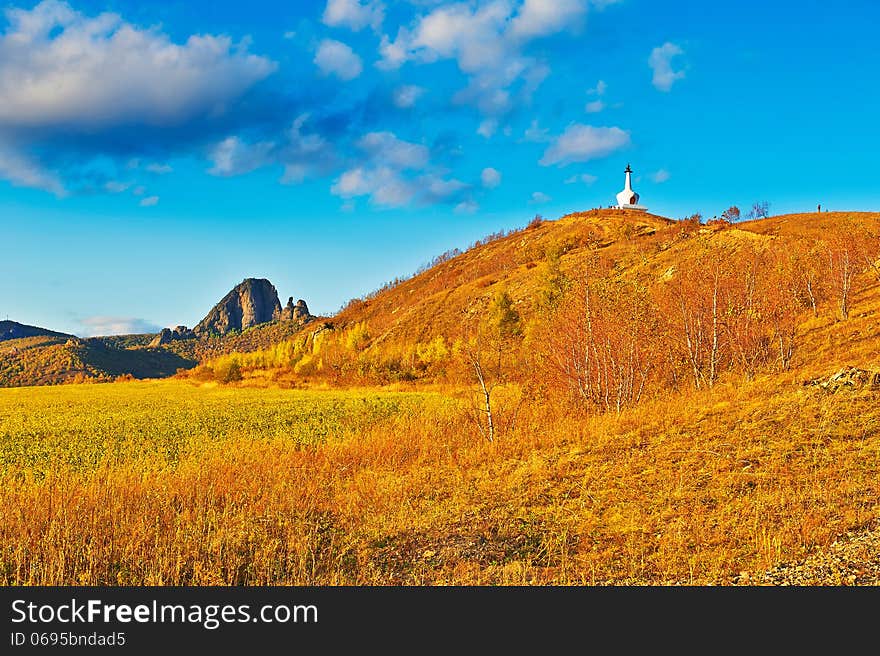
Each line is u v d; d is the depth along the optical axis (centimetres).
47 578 1137
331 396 5391
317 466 2012
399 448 2177
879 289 3133
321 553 1248
